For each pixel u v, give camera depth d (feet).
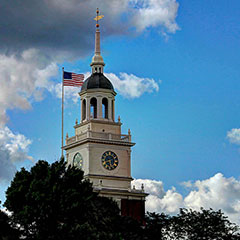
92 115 535.60
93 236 408.67
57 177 441.27
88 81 539.29
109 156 526.98
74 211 426.51
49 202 424.05
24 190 438.40
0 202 435.53
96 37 552.00
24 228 425.28
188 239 485.56
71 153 538.47
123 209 518.78
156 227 475.72
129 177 529.04
